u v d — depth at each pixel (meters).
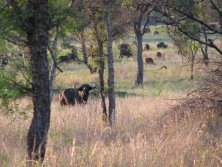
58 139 31.36
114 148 25.06
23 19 20.55
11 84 21.45
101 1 36.53
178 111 33.91
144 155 23.16
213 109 33.72
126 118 41.62
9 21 20.56
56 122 38.75
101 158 22.30
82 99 62.78
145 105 48.72
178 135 26.94
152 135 30.52
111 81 44.28
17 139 31.94
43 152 21.48
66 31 21.95
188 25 28.70
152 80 104.88
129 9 43.66
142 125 34.75
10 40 21.25
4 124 34.06
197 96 35.19
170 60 146.00
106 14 42.81
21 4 21.22
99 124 38.41
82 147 26.98
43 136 21.41
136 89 89.50
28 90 21.77
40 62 21.22
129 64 131.88
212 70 35.34
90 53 46.00
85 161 21.97
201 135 28.34
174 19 27.38
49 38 22.33
